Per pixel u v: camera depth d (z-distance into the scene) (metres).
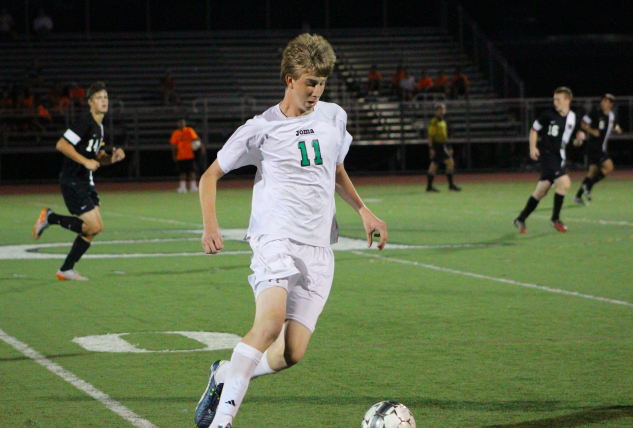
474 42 47.06
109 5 47.88
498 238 17.70
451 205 25.81
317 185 5.96
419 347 8.59
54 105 39.66
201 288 12.17
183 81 44.69
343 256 15.28
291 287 5.85
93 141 12.46
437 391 7.07
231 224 21.08
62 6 47.44
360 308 10.59
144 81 44.34
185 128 33.28
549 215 22.38
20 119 38.50
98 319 10.08
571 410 6.54
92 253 15.95
